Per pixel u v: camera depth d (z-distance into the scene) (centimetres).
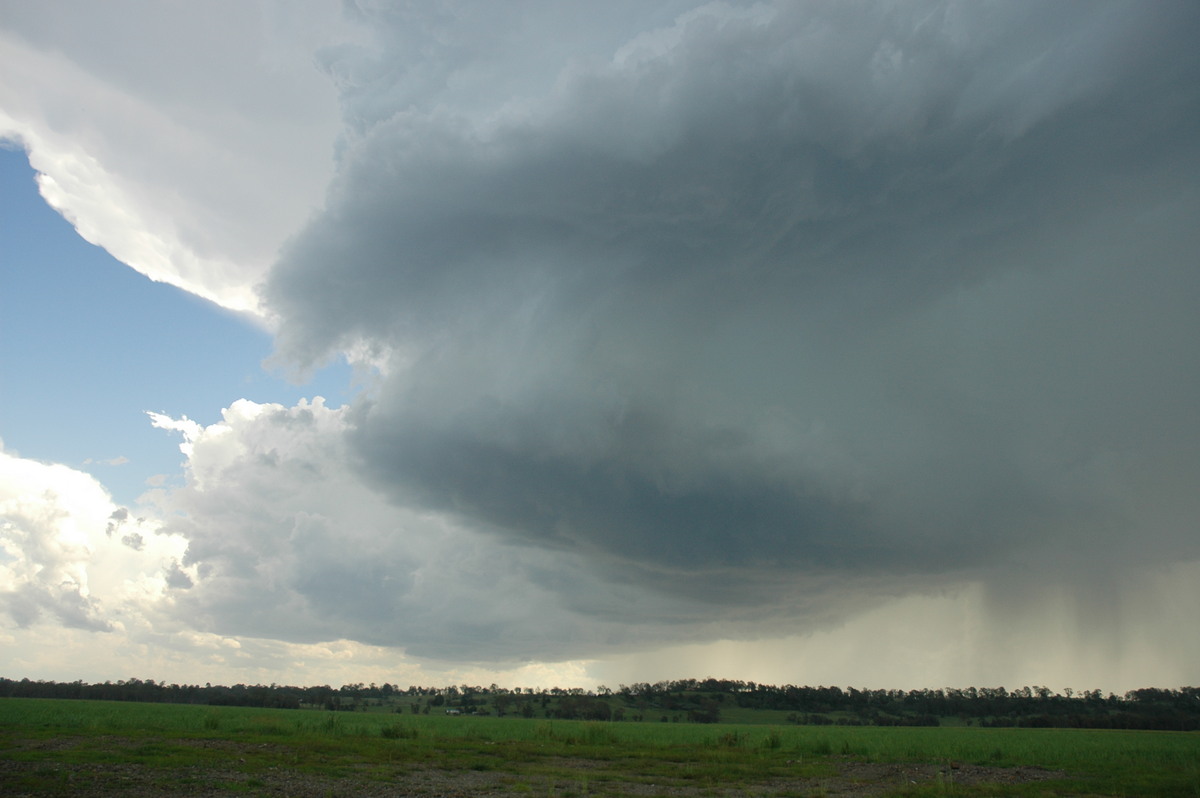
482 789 2409
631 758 3762
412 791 2305
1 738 3309
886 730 9038
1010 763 3688
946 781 2862
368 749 3641
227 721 5469
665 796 2373
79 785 2098
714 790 2580
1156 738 6588
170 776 2356
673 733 6097
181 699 15138
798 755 4138
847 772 3241
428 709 15612
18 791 1964
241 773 2522
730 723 14125
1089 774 3172
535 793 2347
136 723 4703
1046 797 2459
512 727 6950
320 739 4147
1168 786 2688
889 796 2477
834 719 16150
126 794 2003
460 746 4131
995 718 16000
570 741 4850
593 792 2425
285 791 2188
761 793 2509
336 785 2366
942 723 15575
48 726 4181
